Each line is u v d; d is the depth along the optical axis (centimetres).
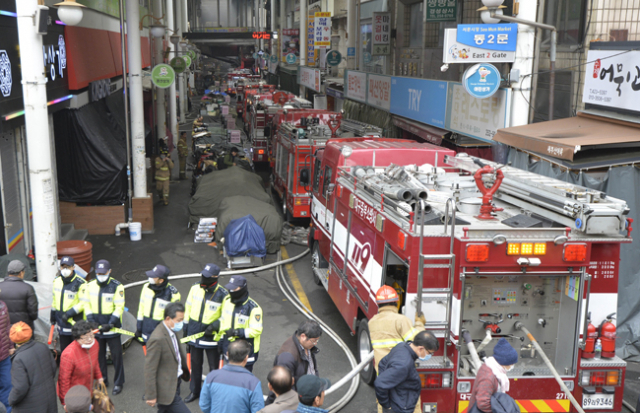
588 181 886
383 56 2825
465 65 1811
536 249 581
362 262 798
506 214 686
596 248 599
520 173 764
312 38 4084
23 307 711
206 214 1609
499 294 618
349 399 730
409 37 2464
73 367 572
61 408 716
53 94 1261
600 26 1069
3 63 955
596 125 992
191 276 1219
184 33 5506
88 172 1503
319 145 1548
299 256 1372
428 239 593
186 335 728
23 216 1157
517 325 622
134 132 1564
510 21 1041
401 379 529
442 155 964
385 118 2134
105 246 1449
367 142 1108
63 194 1519
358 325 826
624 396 759
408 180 726
